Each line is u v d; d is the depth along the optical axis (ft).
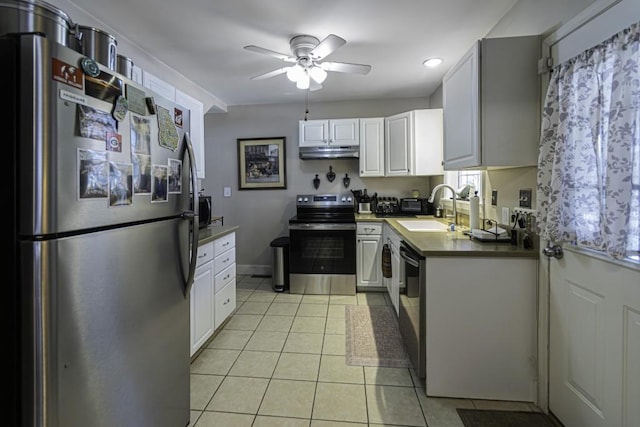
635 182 3.78
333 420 5.45
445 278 5.89
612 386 4.23
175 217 4.84
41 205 2.84
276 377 6.70
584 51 4.51
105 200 3.46
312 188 14.14
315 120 13.03
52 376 2.96
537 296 5.71
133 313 3.94
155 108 4.28
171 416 4.81
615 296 4.17
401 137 11.94
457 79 6.70
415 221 10.74
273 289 12.35
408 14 6.88
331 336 8.54
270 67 9.88
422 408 5.73
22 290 2.86
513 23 6.57
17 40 2.80
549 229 5.05
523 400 5.83
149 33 7.66
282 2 6.41
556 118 5.11
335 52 8.80
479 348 5.89
